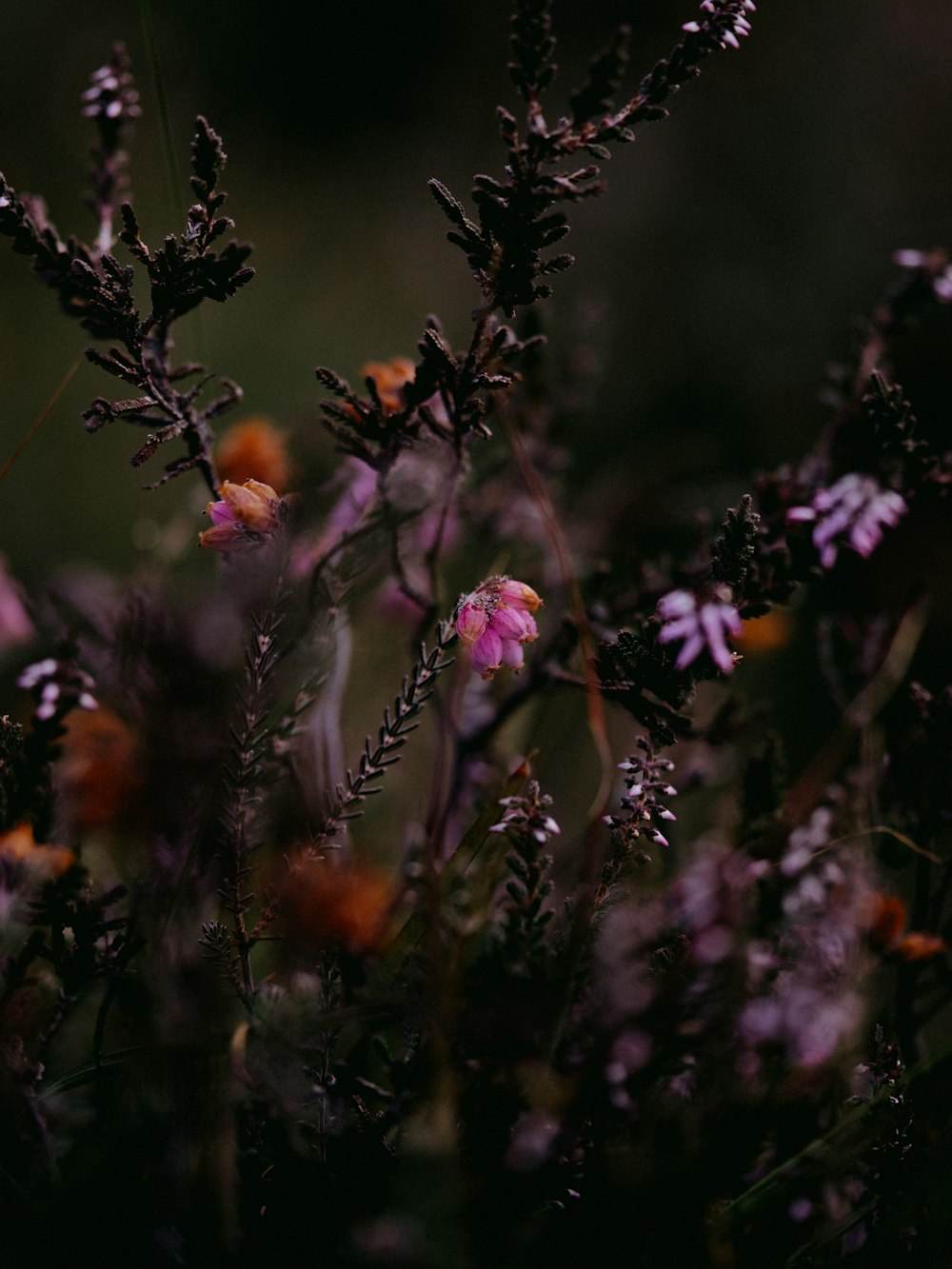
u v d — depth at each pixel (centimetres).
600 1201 38
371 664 49
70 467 81
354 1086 39
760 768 43
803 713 77
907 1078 39
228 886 38
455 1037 38
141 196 108
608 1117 38
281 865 40
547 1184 38
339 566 41
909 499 42
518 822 38
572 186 39
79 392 89
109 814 40
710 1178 38
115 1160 38
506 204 39
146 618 39
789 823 41
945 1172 39
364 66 153
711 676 40
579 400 49
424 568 45
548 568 46
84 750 41
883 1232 39
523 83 39
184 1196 37
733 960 39
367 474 43
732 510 39
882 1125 39
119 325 39
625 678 40
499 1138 38
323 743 41
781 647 81
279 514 39
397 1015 38
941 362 96
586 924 38
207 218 39
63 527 76
